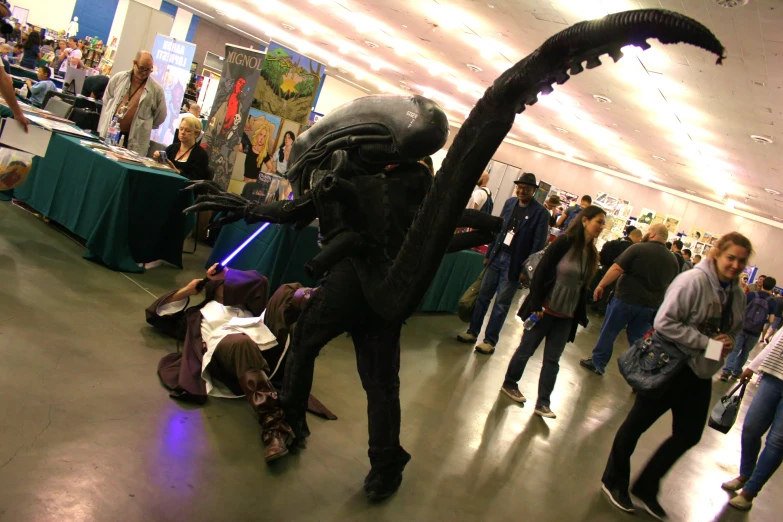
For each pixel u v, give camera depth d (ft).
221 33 82.12
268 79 17.44
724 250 9.83
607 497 10.88
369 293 7.32
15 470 6.44
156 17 27.17
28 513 5.87
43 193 15.84
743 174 48.88
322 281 8.05
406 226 7.61
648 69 30.12
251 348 9.41
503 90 5.44
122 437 7.75
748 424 12.71
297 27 60.59
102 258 13.91
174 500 6.89
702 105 33.09
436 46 45.37
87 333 10.29
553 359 14.20
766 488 14.07
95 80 25.67
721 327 9.94
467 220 7.80
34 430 7.25
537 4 27.66
